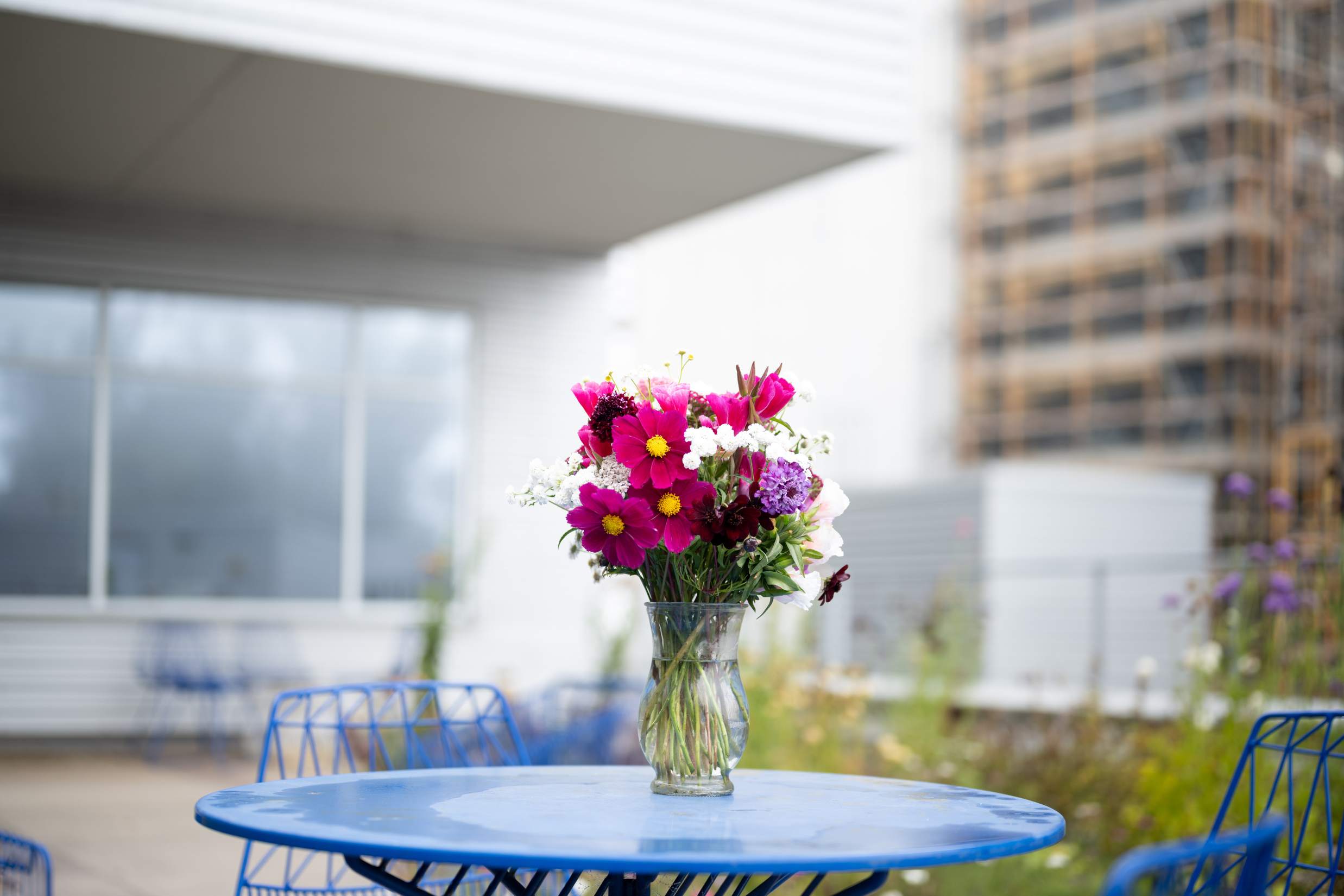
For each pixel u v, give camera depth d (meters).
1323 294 25.62
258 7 5.51
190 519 7.94
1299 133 26.45
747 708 2.07
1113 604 10.80
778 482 1.95
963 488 11.41
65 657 7.62
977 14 43.34
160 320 7.95
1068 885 4.34
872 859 1.51
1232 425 35.78
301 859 4.93
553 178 7.38
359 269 8.36
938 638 6.71
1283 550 4.41
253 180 7.44
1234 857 2.31
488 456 8.58
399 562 8.36
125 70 5.80
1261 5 36.50
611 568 2.02
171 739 7.83
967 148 43.34
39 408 7.69
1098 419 39.06
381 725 2.84
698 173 7.27
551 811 1.84
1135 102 38.94
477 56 5.90
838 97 6.65
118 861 4.86
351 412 8.31
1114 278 39.06
